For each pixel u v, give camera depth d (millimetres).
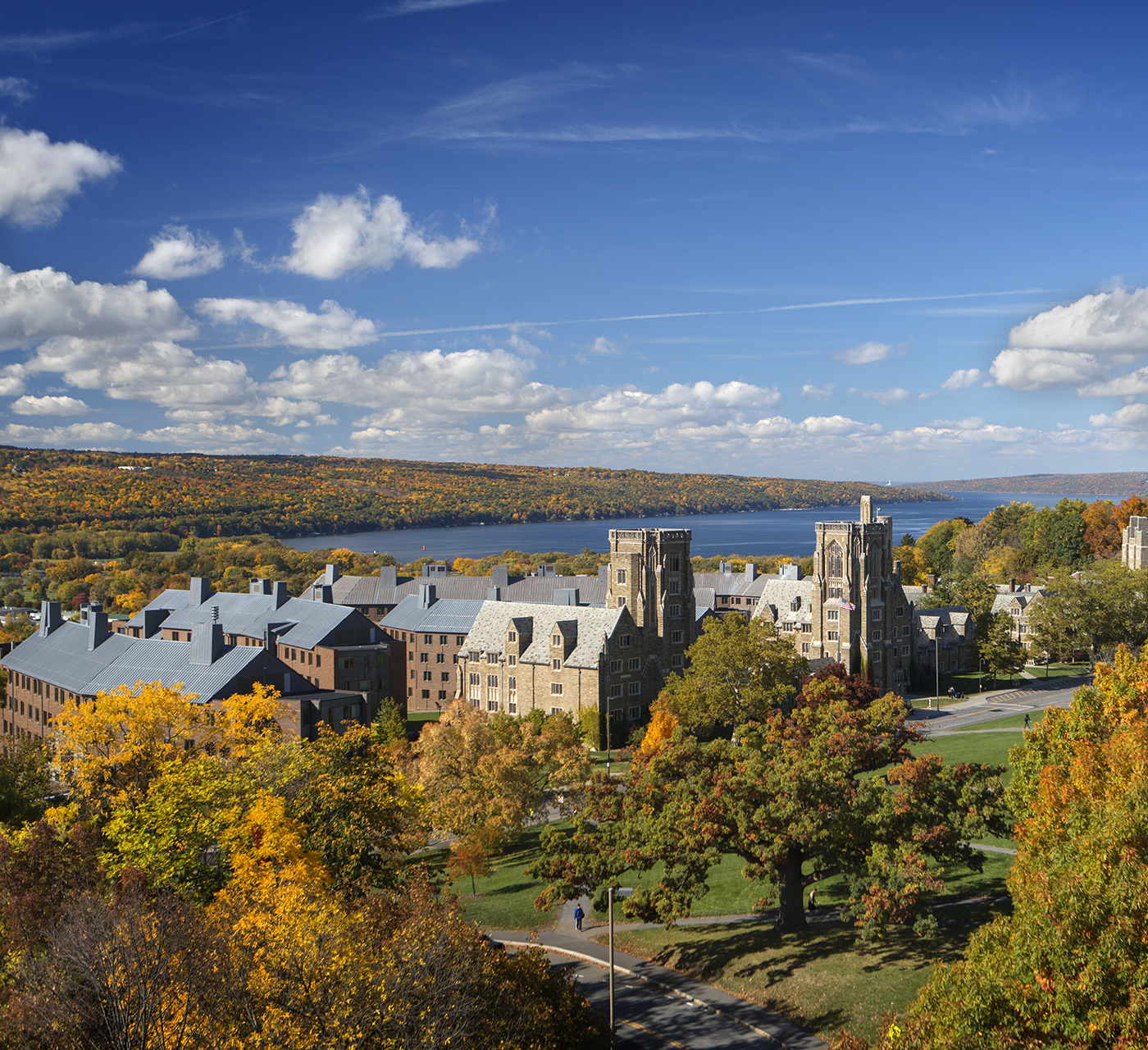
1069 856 45188
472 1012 44812
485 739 104188
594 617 163875
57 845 64062
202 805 67750
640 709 163625
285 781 71625
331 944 42375
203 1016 39250
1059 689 179000
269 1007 39188
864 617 179625
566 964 74062
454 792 98688
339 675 158375
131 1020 39000
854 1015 60844
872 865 65000
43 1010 39250
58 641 167000
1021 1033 37031
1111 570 198000
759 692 137125
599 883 72062
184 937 43156
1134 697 58344
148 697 95312
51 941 46875
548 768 110938
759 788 70000
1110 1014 35031
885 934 66438
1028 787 59688
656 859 70625
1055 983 36719
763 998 65375
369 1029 39875
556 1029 52656
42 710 160625
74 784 90750
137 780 83062
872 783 69750
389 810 73125
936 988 42250
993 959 40281
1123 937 36188
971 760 114562
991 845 87188
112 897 55094
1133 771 45969
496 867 100875
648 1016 64312
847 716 79250
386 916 52344
